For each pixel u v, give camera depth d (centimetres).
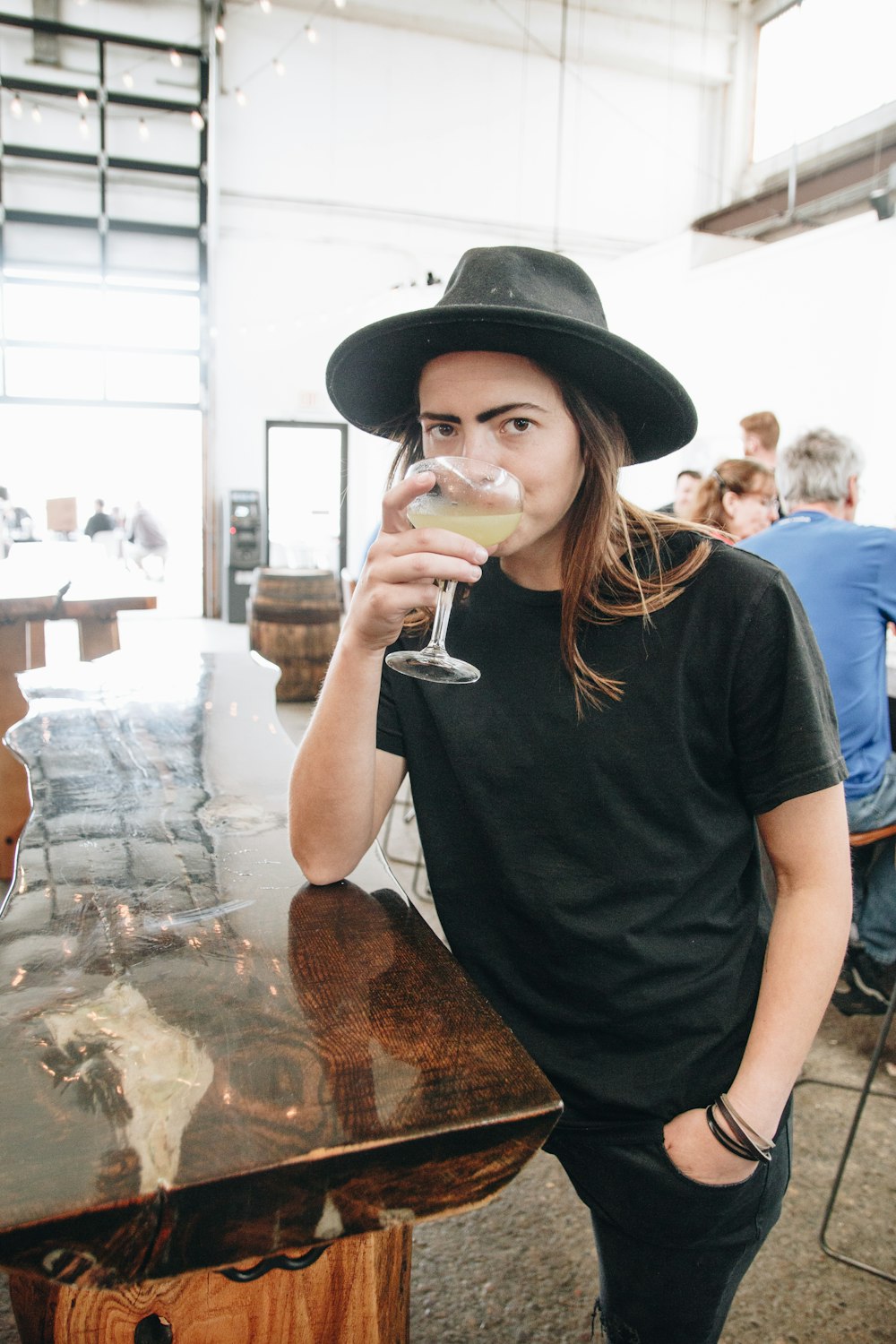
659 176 1071
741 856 95
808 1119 206
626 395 88
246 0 917
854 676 213
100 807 131
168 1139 60
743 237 991
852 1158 194
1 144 874
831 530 225
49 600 273
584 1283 161
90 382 949
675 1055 91
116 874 107
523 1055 71
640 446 97
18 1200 54
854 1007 231
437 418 88
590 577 88
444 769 100
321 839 100
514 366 83
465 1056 70
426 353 90
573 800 91
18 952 88
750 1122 84
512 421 85
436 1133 60
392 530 87
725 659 86
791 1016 86
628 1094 90
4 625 283
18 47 869
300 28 938
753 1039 88
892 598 215
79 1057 70
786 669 85
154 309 953
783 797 86
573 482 89
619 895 91
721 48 1034
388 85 970
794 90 975
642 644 88
